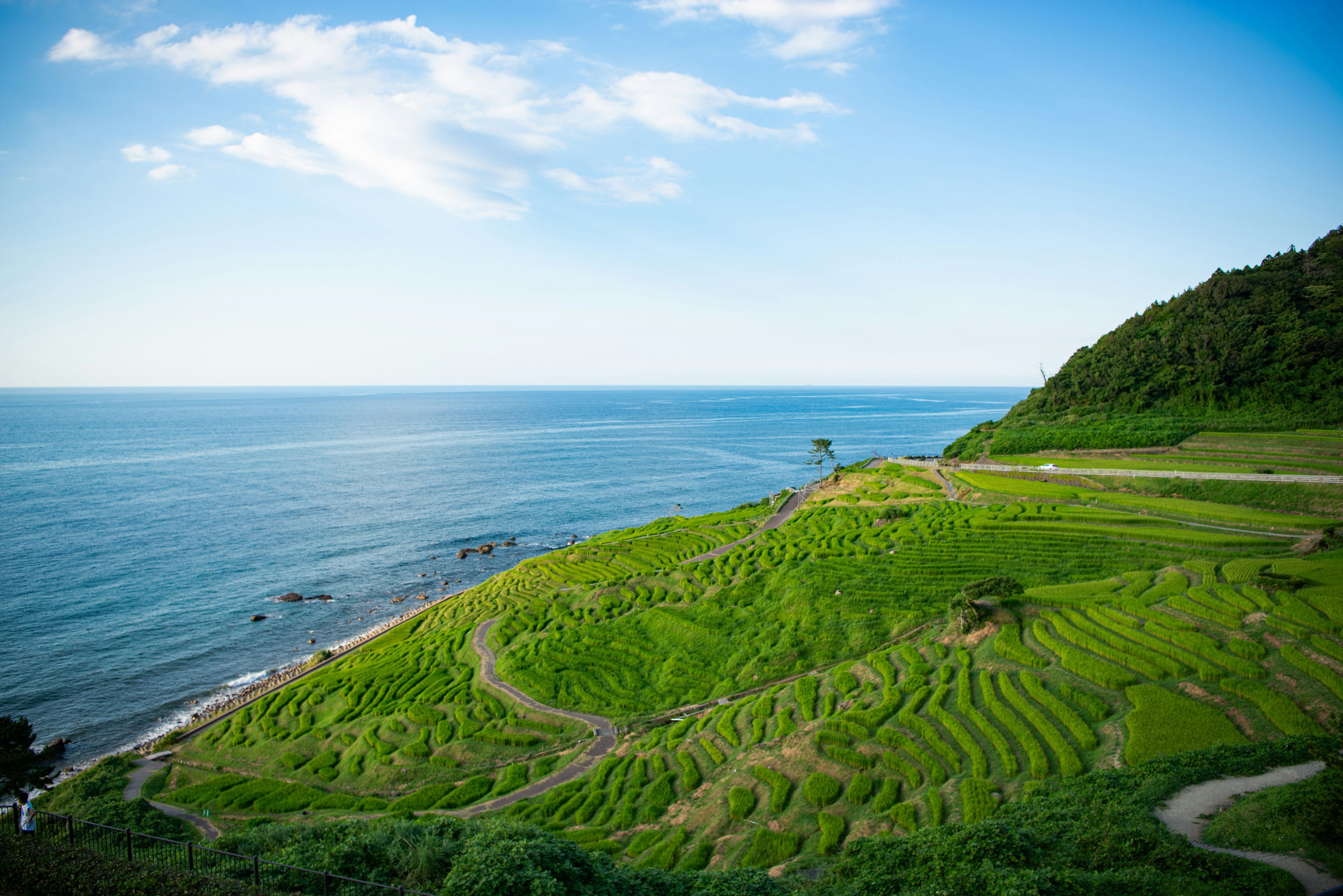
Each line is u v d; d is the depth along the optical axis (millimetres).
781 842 44906
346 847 36156
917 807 44938
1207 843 30469
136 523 171375
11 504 186250
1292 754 38094
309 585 134000
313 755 73562
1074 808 36469
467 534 172125
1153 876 27250
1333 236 150875
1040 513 97750
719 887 34344
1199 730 44281
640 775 58594
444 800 60688
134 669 97938
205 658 102500
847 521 110500
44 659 99625
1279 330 134875
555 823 54281
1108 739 46344
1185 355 142375
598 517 190375
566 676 82375
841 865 36312
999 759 47844
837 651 76438
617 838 50656
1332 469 101562
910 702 56250
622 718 73250
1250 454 114062
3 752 49438
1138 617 61062
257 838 42031
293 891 32594
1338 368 123625
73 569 135500
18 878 30844
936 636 69562
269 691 89875
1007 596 65812
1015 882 27594
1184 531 85188
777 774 52500
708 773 56906
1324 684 45562
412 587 135125
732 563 103438
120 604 120188
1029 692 53781
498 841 33031
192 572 138125
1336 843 28234
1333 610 53469
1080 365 163875
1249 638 53156
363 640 105938
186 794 66312
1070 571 80125
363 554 154250
